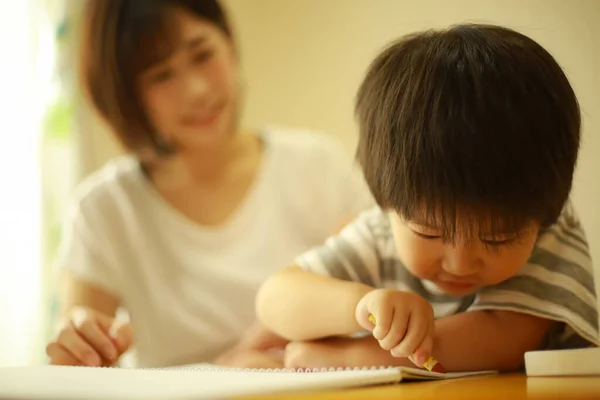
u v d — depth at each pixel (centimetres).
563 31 90
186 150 112
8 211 128
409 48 59
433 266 57
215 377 43
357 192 118
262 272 111
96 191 115
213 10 108
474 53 55
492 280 58
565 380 46
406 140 54
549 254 62
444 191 52
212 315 108
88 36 106
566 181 56
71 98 133
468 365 58
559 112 54
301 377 42
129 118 109
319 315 62
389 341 53
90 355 71
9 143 129
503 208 52
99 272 108
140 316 110
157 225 113
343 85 124
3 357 125
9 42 129
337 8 124
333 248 72
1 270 126
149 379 42
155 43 101
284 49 132
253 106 135
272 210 116
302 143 122
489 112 52
